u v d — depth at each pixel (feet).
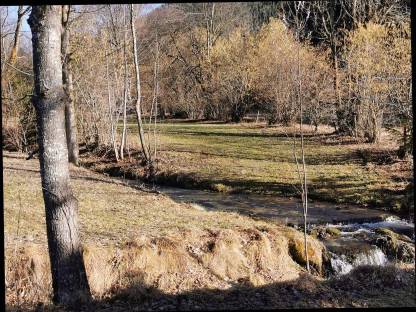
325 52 106.93
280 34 116.67
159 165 80.59
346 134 105.19
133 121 144.46
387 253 44.04
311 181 69.87
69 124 83.56
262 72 124.36
